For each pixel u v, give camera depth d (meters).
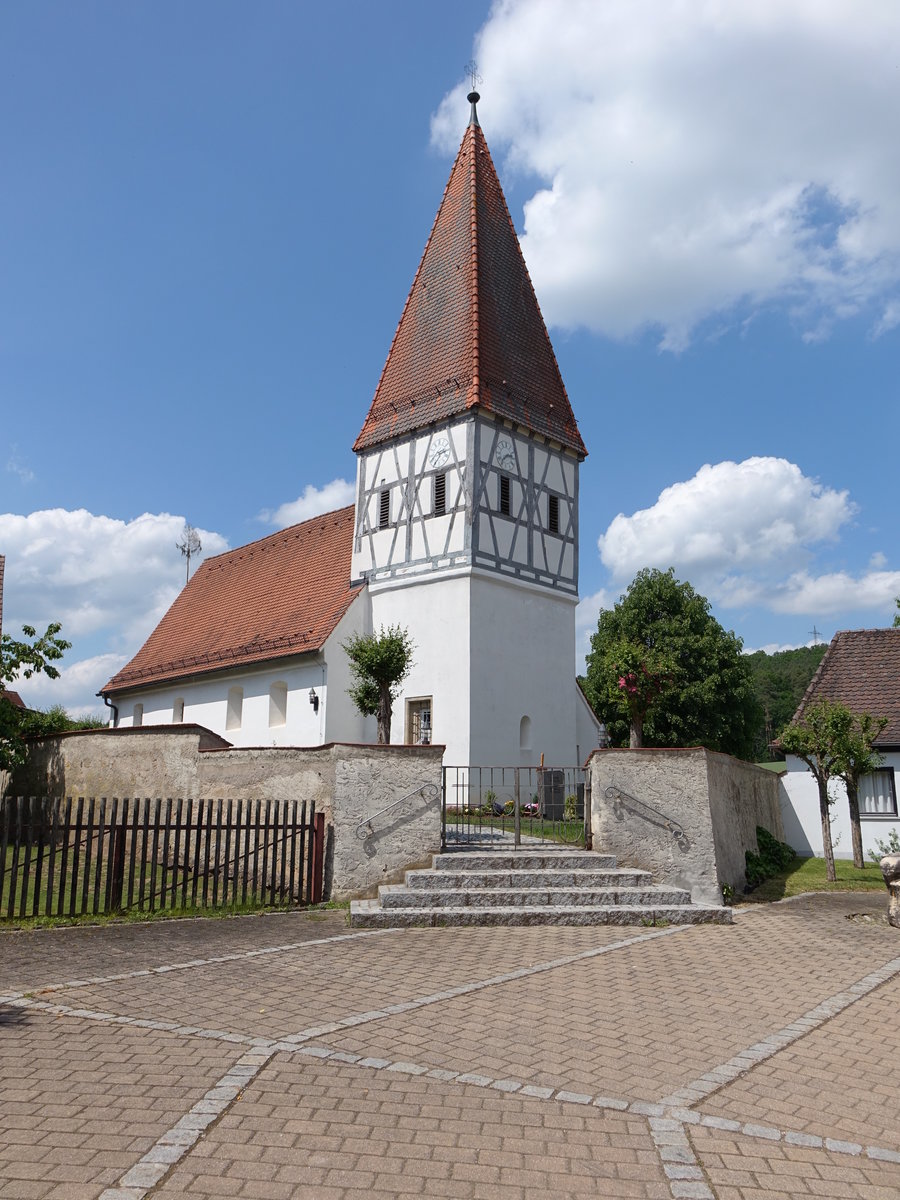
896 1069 5.78
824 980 8.09
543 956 8.85
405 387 26.94
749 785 17.86
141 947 9.06
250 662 27.69
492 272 26.86
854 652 25.86
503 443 25.31
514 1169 4.25
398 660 20.73
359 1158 4.30
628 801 12.27
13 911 10.45
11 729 18.47
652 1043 6.15
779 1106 5.12
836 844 22.73
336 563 29.78
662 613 40.25
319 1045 5.88
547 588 25.94
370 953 8.86
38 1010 6.62
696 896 11.96
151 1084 5.13
